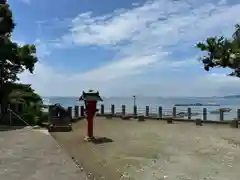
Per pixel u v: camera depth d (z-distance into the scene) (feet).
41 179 22.27
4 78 82.89
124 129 65.41
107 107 118.01
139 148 40.55
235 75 31.68
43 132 53.16
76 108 92.17
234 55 30.71
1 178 22.35
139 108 108.06
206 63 32.24
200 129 65.87
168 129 65.72
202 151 38.52
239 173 27.40
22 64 84.48
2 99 73.46
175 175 26.53
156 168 29.01
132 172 27.45
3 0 79.25
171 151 38.32
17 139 42.52
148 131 61.57
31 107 74.08
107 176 25.66
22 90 80.07
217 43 31.32
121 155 35.35
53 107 61.82
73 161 28.84
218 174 26.86
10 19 78.69
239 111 81.10
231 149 39.99
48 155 31.24
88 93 47.32
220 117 81.56
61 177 23.00
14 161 28.12
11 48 78.07
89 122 46.80
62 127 59.41
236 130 63.93
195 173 27.37
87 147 40.55
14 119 69.21
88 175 25.52
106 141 46.42
